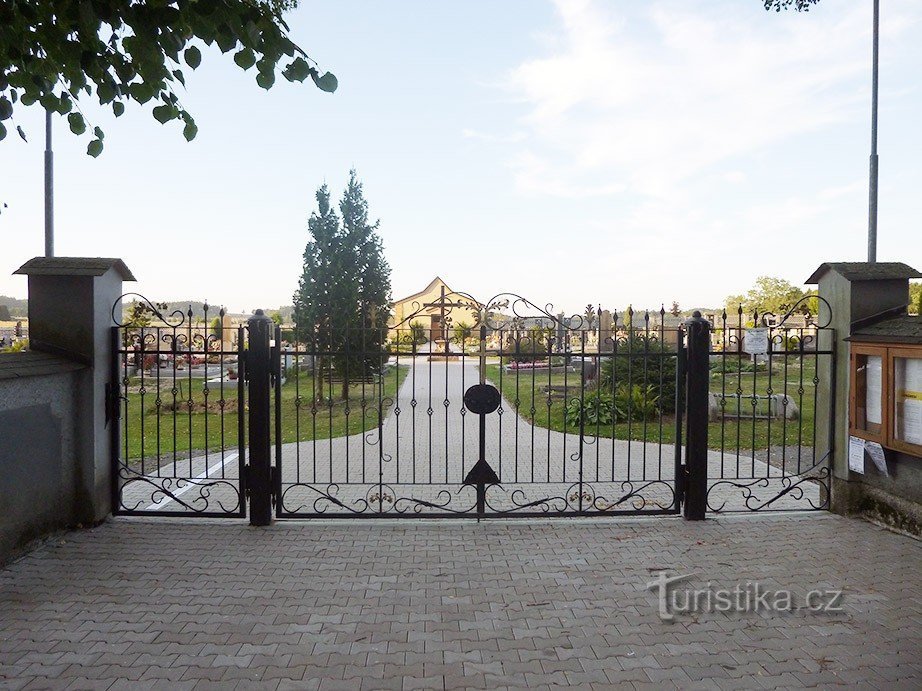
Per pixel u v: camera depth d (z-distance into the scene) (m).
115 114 4.15
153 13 3.44
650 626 3.63
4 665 3.14
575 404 12.35
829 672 3.14
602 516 5.69
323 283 17.12
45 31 3.74
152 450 9.59
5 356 4.65
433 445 10.04
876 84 12.12
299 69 3.85
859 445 5.52
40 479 4.83
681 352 5.72
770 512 5.86
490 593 4.09
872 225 12.24
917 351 4.75
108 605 3.86
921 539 5.01
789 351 5.88
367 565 4.57
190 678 3.04
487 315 5.73
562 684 3.02
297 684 3.00
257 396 5.43
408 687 2.98
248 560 4.64
